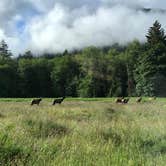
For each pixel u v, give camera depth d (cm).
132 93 12700
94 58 13300
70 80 13888
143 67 10800
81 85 13338
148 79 10712
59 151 875
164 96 10600
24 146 863
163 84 10638
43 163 775
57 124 1407
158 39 11025
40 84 13950
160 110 2764
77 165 776
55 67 14012
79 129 1314
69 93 13838
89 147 922
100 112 2598
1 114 2008
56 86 13925
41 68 14000
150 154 943
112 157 844
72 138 1077
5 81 13238
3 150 814
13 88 13450
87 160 808
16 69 13800
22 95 13600
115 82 13162
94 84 13088
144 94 10931
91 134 1205
